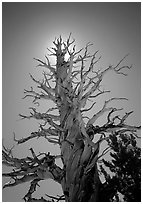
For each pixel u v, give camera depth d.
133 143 8.09
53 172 8.29
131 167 7.53
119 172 7.66
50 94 9.42
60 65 9.88
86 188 7.48
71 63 9.81
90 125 9.02
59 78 9.52
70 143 8.21
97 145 8.00
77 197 7.43
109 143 8.31
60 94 9.30
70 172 7.82
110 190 7.43
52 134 9.46
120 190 7.35
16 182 8.46
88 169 7.70
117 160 7.86
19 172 8.61
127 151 7.84
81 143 8.16
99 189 7.46
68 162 7.96
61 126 8.84
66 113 8.80
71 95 9.12
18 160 8.99
